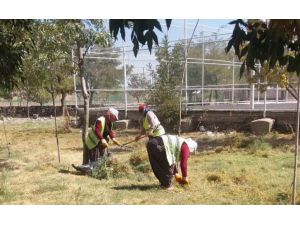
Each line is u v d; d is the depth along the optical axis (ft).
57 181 31.99
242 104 72.28
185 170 29.04
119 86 83.82
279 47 10.88
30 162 42.42
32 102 118.62
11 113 103.40
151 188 29.25
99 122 34.58
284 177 31.99
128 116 76.69
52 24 36.91
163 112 65.00
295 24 10.65
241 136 54.13
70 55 40.65
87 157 35.65
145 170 34.71
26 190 29.07
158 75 68.18
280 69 31.32
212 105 73.15
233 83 73.82
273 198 26.02
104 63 85.10
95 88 85.40
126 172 33.99
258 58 11.19
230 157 41.68
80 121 82.43
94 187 29.86
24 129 79.51
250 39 11.11
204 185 29.76
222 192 27.86
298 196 25.48
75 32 37.22
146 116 29.35
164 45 68.49
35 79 40.60
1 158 44.68
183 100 67.51
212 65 77.10
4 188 28.58
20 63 27.73
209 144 53.31
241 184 30.17
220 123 64.39
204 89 71.82
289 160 38.75
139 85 78.74
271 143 49.21
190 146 29.32
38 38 36.99
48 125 86.02
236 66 77.10
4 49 26.14
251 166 36.47
